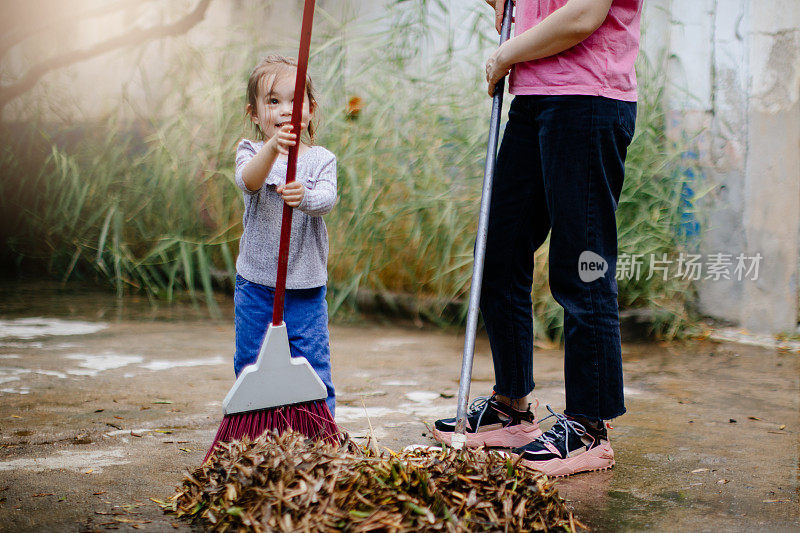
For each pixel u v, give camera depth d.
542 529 1.84
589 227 2.29
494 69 2.41
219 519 1.80
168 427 2.66
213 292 5.56
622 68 2.28
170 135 5.65
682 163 4.77
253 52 5.71
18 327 4.32
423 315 4.80
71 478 2.16
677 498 2.12
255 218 2.33
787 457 2.49
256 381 2.13
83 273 5.98
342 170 4.92
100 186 5.89
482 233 2.32
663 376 3.65
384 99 5.14
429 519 1.71
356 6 5.83
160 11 6.53
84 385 3.20
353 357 3.87
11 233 6.23
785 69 4.59
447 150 4.93
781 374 3.73
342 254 4.93
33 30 6.76
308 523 1.69
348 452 2.07
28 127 6.37
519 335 2.48
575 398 2.33
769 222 4.70
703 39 4.78
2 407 2.86
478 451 2.01
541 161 2.35
